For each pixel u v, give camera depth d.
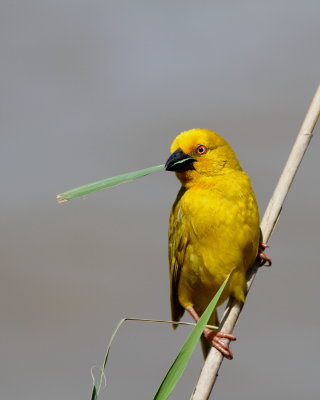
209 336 8.39
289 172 8.73
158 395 6.12
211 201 9.06
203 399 7.95
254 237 8.91
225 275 8.95
